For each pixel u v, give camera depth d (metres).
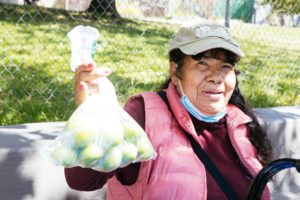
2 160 2.34
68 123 1.49
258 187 1.73
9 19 7.11
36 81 4.16
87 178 1.61
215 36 1.96
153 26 8.57
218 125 2.06
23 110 3.38
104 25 7.82
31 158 2.40
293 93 4.83
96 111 1.49
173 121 1.97
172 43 2.02
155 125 1.93
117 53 5.74
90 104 1.51
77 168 1.59
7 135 2.57
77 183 1.62
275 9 8.32
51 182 2.48
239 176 2.03
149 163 1.85
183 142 1.94
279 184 3.38
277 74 5.55
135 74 4.80
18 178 2.40
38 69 4.59
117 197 1.96
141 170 1.86
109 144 1.45
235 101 2.20
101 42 6.27
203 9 8.61
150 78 4.70
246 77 5.03
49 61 4.95
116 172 1.79
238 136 2.13
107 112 1.50
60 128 2.76
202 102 1.99
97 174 1.63
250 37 8.80
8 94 3.75
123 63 5.26
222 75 1.97
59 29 6.83
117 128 1.48
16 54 5.15
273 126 3.23
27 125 2.79
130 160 1.50
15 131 2.65
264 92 4.61
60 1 10.19
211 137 2.05
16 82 4.07
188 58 1.98
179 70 2.01
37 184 2.45
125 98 3.91
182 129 1.97
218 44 1.92
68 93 3.91
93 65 1.58
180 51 2.00
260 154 2.20
